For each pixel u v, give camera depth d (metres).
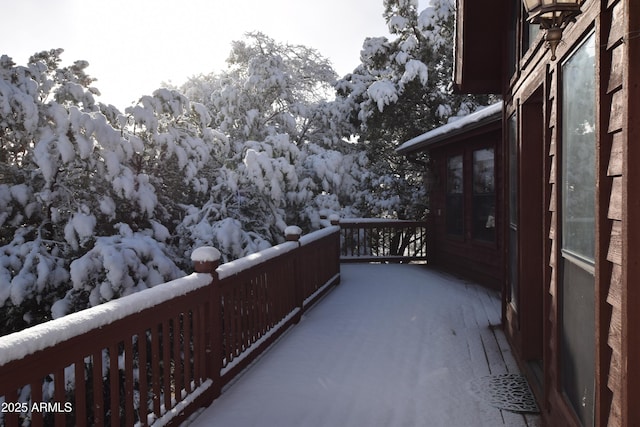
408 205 13.91
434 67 14.45
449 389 3.83
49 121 5.77
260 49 13.84
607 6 1.86
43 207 5.89
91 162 5.75
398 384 3.94
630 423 1.63
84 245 5.69
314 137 14.92
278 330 5.20
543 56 3.17
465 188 9.22
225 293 3.97
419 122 14.61
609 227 1.88
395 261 11.42
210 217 7.47
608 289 1.88
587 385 2.25
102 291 4.86
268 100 12.46
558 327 2.79
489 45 5.79
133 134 6.79
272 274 5.17
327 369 4.29
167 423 2.99
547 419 3.08
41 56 6.53
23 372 1.90
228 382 3.94
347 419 3.33
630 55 1.62
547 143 3.07
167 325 3.04
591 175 2.16
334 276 8.30
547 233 3.12
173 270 5.49
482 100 14.47
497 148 7.90
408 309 6.59
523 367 4.09
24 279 5.00
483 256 8.48
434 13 13.87
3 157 6.18
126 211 6.48
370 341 5.12
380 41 14.77
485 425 3.23
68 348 2.15
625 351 1.64
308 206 11.21
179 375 3.20
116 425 2.53
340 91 15.14
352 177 14.83
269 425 3.24
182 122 7.82
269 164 7.51
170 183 7.69
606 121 1.89
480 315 6.26
